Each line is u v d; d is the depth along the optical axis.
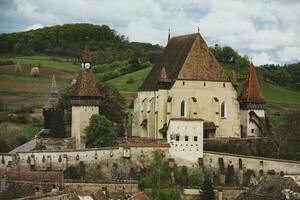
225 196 196.62
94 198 147.88
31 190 143.00
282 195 152.12
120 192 189.12
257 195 156.25
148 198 163.38
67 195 127.94
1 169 194.12
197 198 196.88
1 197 139.88
